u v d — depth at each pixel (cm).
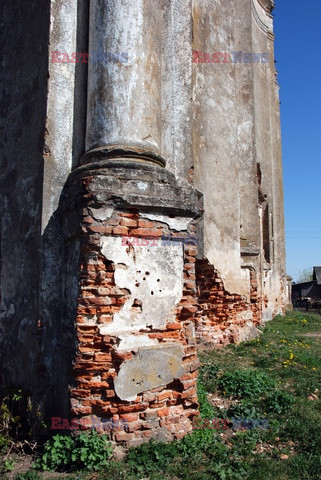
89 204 400
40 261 452
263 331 1116
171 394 420
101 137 450
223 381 582
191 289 449
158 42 495
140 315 416
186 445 389
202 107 860
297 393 568
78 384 386
